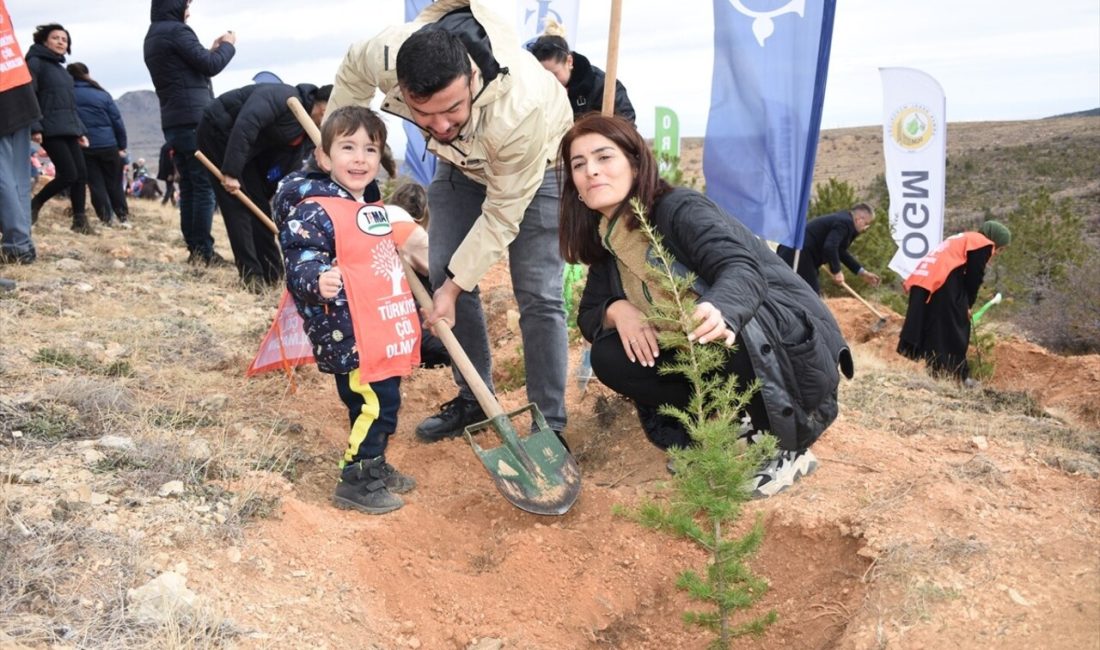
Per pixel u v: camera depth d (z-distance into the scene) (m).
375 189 4.27
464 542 3.38
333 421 4.31
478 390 3.52
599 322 3.49
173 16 7.30
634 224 3.16
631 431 4.19
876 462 3.65
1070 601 2.55
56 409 3.63
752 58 4.88
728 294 2.76
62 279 6.10
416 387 4.93
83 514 2.82
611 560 3.22
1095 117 80.88
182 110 7.41
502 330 6.41
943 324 6.89
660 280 3.00
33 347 4.47
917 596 2.68
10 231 6.28
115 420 3.66
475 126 3.27
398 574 3.03
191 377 4.48
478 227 3.53
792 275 3.37
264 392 4.49
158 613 2.41
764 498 3.40
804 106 4.83
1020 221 16.48
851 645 2.62
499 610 2.96
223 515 3.03
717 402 2.76
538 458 3.49
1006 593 2.64
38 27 8.04
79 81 9.51
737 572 2.63
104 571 2.54
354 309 3.25
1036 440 4.11
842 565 3.06
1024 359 7.71
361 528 3.24
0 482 2.90
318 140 3.98
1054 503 3.15
